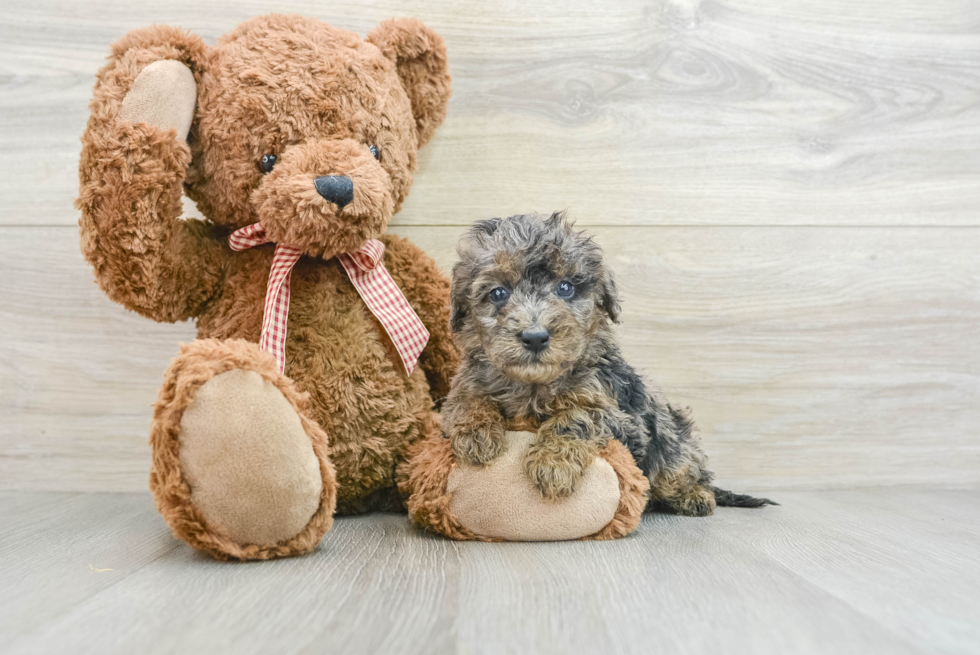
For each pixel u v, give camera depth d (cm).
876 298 100
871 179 100
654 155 98
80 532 77
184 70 77
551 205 97
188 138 80
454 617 57
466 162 97
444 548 72
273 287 79
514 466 73
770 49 99
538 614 57
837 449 100
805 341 99
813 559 70
